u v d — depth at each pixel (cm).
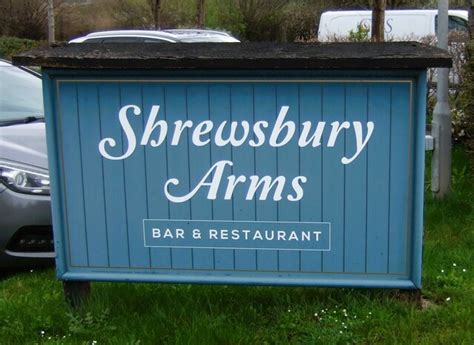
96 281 392
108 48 398
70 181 382
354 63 344
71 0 3028
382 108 359
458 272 452
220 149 370
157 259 385
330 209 370
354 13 1673
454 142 777
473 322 374
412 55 346
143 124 372
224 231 378
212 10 2828
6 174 478
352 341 362
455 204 602
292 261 378
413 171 363
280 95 362
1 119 586
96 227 385
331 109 361
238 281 379
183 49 390
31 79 662
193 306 400
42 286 455
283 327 376
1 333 381
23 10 2939
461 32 823
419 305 393
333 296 407
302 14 2756
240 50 381
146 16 2817
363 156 364
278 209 373
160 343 369
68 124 376
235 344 360
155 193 379
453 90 768
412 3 2433
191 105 367
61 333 385
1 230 471
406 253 372
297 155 367
